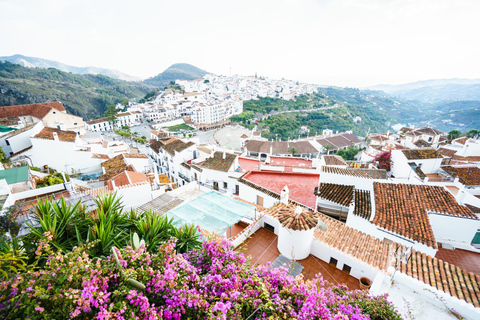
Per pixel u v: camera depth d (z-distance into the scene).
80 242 7.32
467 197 19.97
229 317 4.82
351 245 11.27
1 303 4.17
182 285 5.30
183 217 13.63
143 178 24.97
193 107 141.88
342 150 80.50
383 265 9.91
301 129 148.12
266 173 23.97
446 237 15.32
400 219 14.41
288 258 11.13
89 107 171.38
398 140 61.50
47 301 4.39
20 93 137.75
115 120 122.81
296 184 22.14
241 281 5.91
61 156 35.31
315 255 11.71
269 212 14.03
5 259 5.17
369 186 19.06
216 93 194.50
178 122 134.38
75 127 63.84
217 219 13.36
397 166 30.58
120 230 9.16
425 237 12.86
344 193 18.80
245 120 149.75
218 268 6.16
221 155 35.38
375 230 14.45
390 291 8.92
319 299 5.68
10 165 27.53
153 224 9.34
